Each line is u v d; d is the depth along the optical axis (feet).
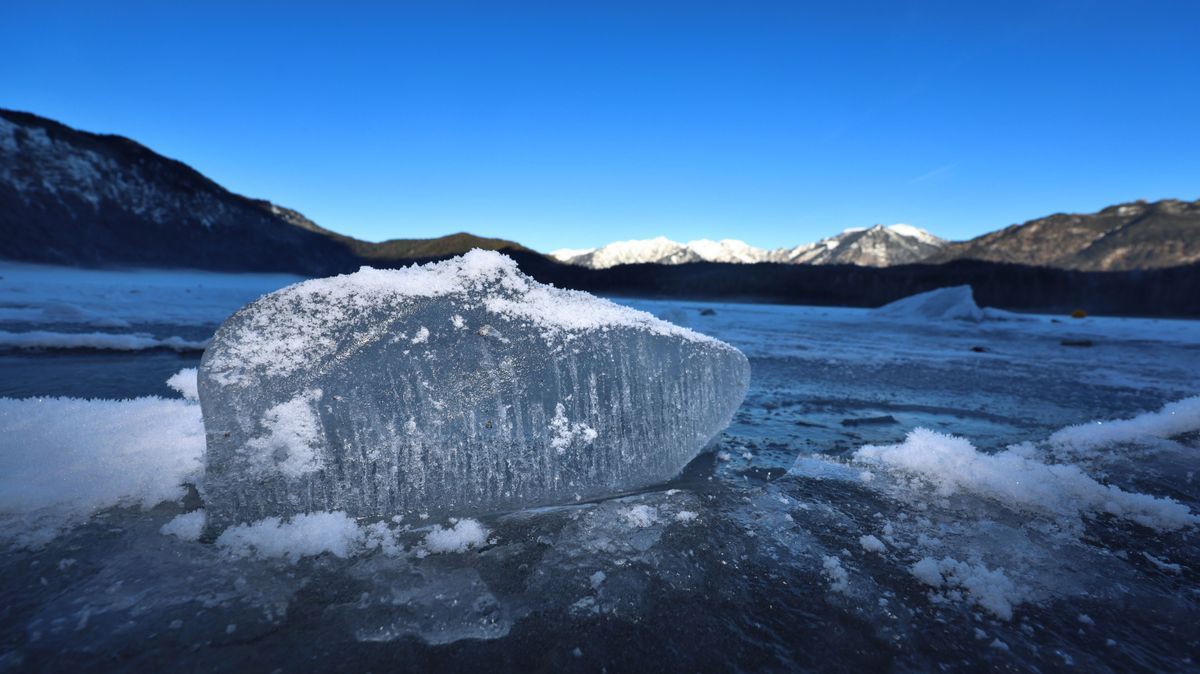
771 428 7.89
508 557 3.89
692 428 5.74
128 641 2.90
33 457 4.85
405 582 3.56
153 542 3.91
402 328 4.69
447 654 2.90
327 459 4.42
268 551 3.87
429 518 4.52
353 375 4.52
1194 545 4.37
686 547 4.07
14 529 3.92
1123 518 4.84
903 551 4.14
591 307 5.48
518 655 2.90
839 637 3.11
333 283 4.76
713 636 3.08
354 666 2.79
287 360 4.43
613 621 3.20
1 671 2.65
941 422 8.64
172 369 11.03
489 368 4.84
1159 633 3.27
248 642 2.94
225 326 4.40
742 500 5.04
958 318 37.45
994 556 4.09
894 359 16.89
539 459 4.93
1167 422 7.72
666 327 5.72
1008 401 10.36
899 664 2.91
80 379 9.75
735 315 40.78
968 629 3.23
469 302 4.94
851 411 9.21
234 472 4.21
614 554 3.95
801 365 14.78
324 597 3.38
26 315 21.62
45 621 3.03
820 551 4.10
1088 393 11.39
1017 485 5.32
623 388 5.32
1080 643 3.15
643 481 5.38
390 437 4.56
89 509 4.27
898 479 5.67
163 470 4.91
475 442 4.75
